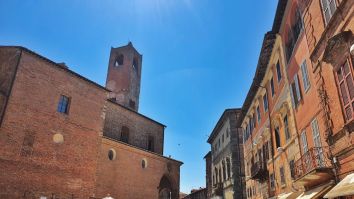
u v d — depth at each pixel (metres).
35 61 29.84
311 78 15.28
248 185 33.94
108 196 31.42
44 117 29.36
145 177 41.72
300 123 17.52
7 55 28.98
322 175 13.21
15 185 25.44
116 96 57.94
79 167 31.59
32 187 26.70
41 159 28.06
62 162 29.97
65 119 31.47
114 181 36.44
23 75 28.36
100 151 35.12
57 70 31.92
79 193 30.84
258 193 29.00
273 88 23.80
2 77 27.98
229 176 40.59
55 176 28.91
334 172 12.52
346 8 11.24
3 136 25.44
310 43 14.97
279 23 20.78
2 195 24.36
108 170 35.94
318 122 14.45
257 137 29.28
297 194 17.41
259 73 26.25
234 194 37.06
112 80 60.09
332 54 12.11
